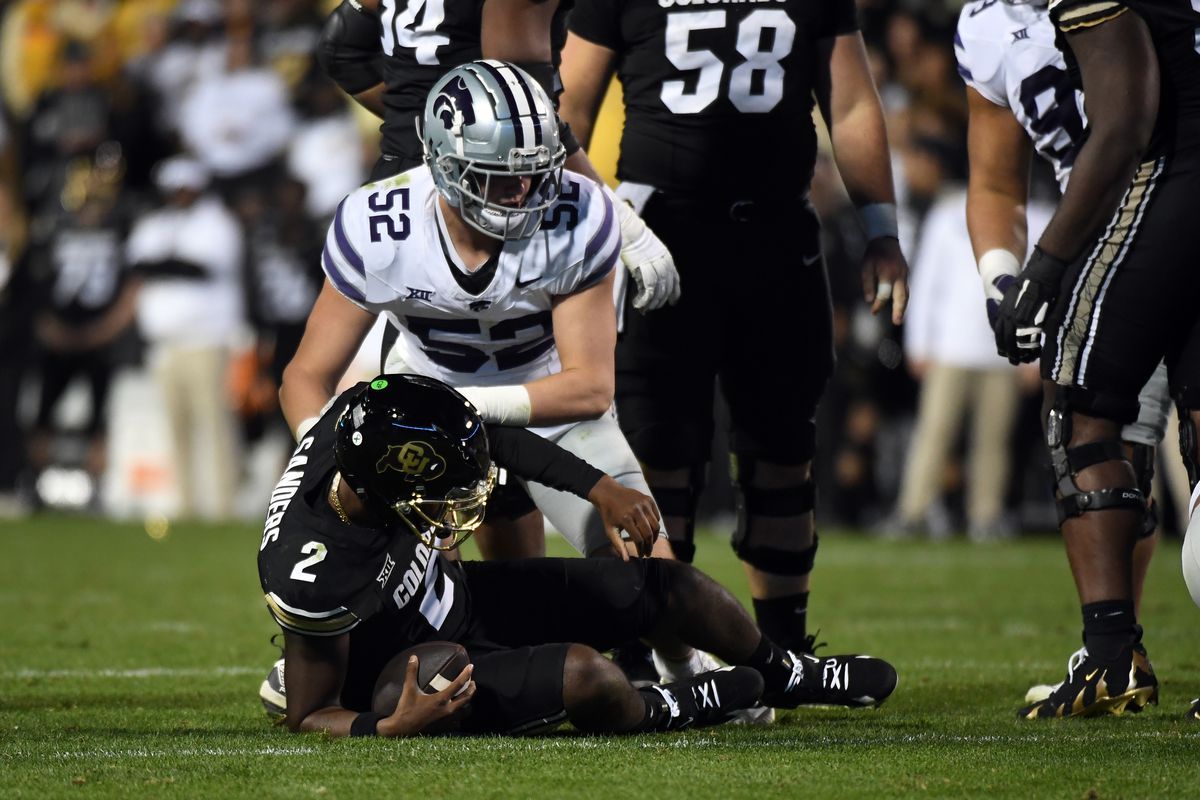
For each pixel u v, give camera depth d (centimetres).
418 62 1430
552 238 1259
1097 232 1265
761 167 1504
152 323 3575
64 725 1298
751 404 1548
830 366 1557
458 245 1257
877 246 1537
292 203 3562
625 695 1171
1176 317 1274
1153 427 1435
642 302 1397
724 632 1262
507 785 1000
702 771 1044
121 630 2020
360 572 1145
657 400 1511
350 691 1219
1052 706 1314
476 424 1131
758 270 1511
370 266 1266
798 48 1505
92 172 4081
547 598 1242
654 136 1514
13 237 4041
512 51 1341
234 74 3847
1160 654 1784
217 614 2189
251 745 1141
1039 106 1379
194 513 3672
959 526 3547
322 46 1580
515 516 1447
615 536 1202
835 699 1308
